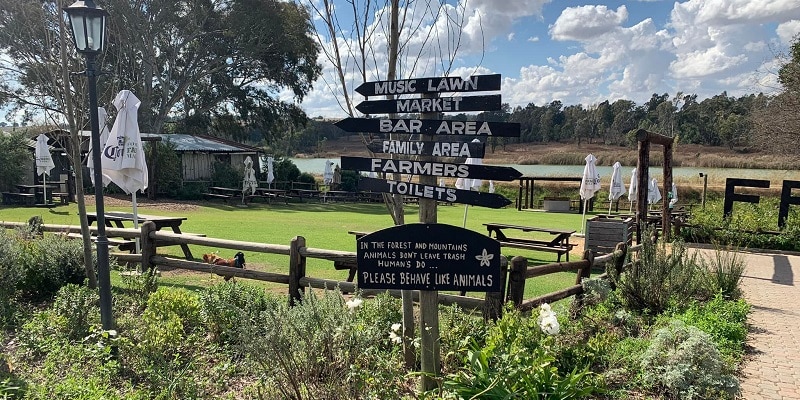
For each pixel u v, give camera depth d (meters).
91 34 4.59
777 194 28.78
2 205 19.30
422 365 3.54
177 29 31.58
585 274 6.43
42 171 18.94
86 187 24.73
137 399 3.29
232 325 4.59
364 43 3.84
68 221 14.64
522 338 3.69
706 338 4.10
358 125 3.50
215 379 3.81
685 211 22.52
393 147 3.48
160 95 33.84
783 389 4.32
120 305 5.38
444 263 3.33
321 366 3.36
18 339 4.65
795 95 21.81
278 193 28.27
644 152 10.22
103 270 4.62
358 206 27.42
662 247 6.60
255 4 31.62
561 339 4.29
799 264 11.47
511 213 27.02
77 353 3.96
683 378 3.86
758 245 13.84
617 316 5.61
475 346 3.62
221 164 29.64
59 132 9.57
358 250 3.39
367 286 3.40
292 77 37.72
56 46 6.64
